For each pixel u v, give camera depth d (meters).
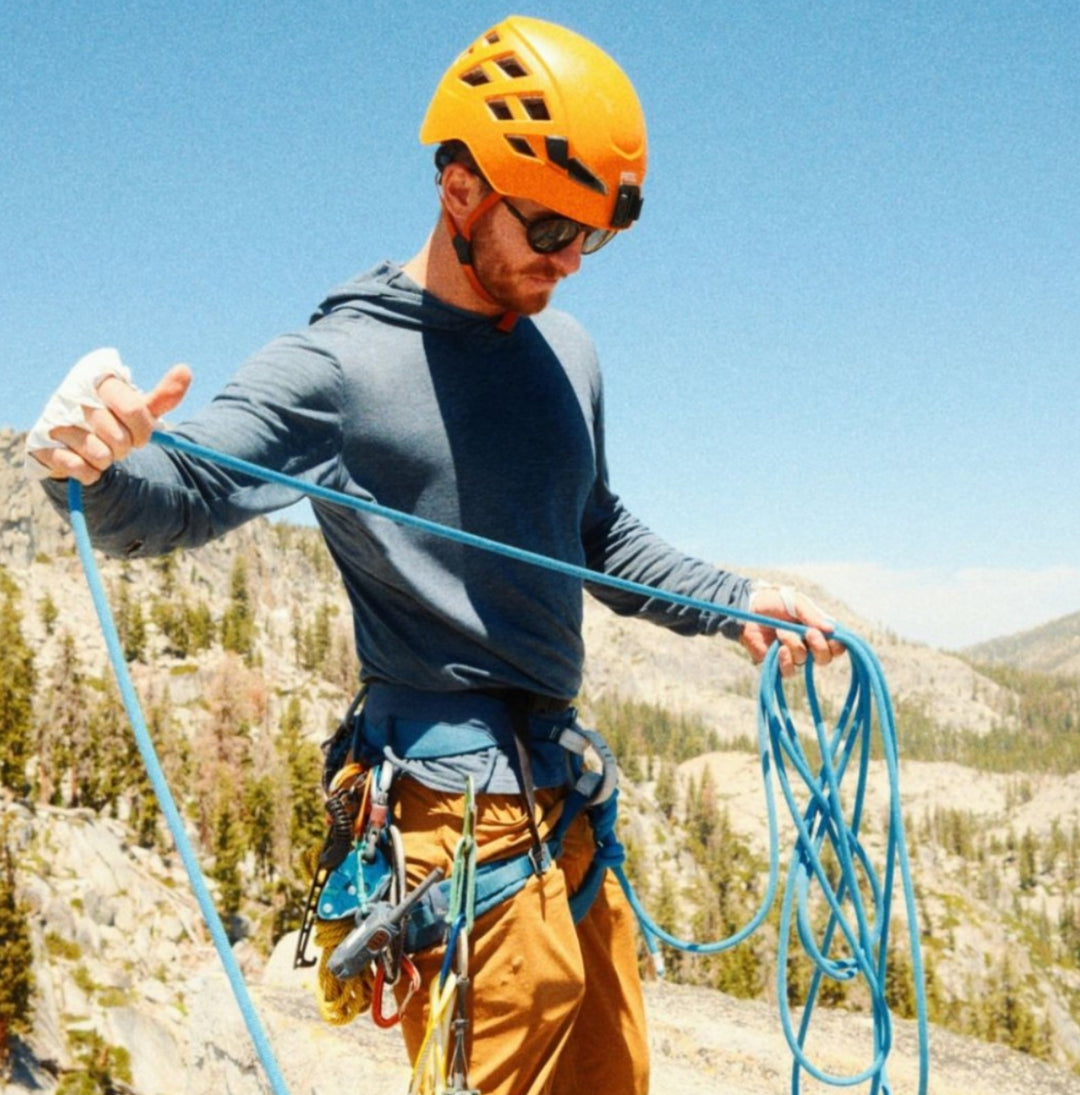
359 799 2.63
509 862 2.54
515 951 2.50
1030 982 163.25
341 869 2.56
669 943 3.05
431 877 2.46
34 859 94.50
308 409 2.37
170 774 129.75
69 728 121.94
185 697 169.12
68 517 2.00
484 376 2.60
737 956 106.00
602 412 3.03
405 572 2.49
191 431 2.15
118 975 85.69
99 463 1.86
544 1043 2.55
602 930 2.96
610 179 2.39
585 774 2.72
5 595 182.88
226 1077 8.73
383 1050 8.07
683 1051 8.87
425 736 2.56
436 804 2.53
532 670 2.62
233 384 2.34
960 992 153.50
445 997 2.36
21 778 109.94
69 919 88.00
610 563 3.28
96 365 1.85
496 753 2.55
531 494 2.64
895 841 2.81
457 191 2.48
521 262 2.47
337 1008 2.59
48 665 159.88
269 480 2.24
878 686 2.88
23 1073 71.56
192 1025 9.39
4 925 73.06
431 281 2.59
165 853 114.12
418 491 2.52
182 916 100.50
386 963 2.42
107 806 118.88
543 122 2.34
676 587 3.19
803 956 77.25
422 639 2.58
